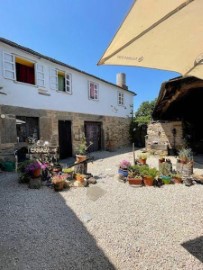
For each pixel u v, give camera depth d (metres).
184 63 2.27
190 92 9.00
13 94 8.17
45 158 6.40
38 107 9.32
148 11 1.54
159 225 3.40
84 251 2.71
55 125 10.21
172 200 4.52
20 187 5.47
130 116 18.44
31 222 3.52
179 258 2.55
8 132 7.86
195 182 5.86
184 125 10.74
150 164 8.70
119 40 1.86
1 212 3.90
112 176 6.78
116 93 16.12
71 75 11.36
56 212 3.94
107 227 3.36
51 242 2.92
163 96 8.74
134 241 2.94
